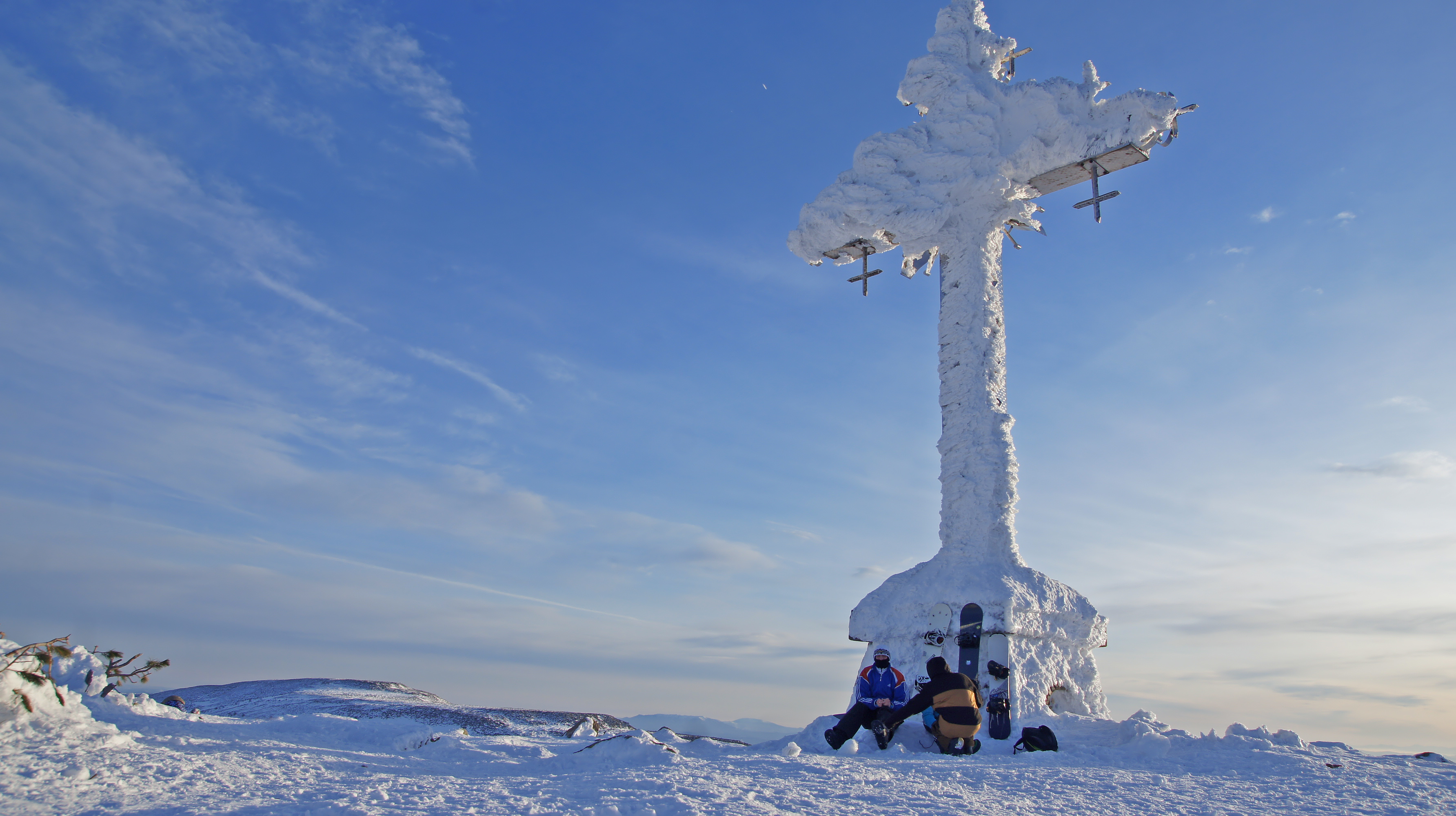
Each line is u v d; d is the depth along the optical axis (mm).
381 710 14430
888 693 10422
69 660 9109
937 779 7160
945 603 12242
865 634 13023
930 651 12242
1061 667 12430
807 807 5777
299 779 6445
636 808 5520
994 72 14859
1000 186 13609
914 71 14977
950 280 14156
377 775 7047
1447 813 6105
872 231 14672
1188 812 6004
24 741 6457
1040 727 10531
